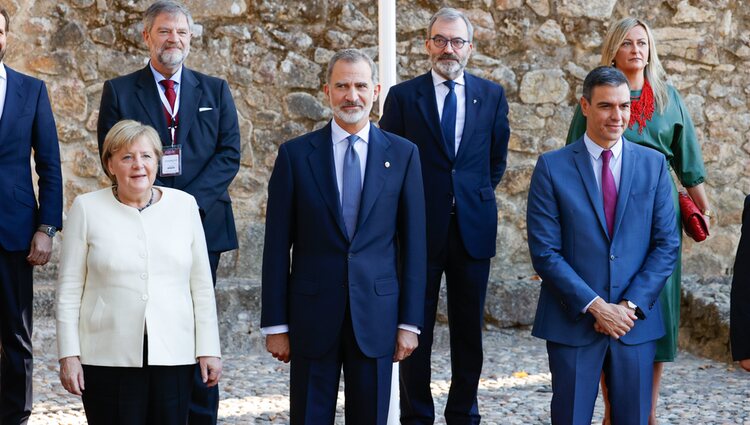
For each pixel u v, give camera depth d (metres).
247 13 6.81
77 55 6.65
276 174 3.61
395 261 3.60
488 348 6.55
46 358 5.88
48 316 6.18
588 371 3.58
